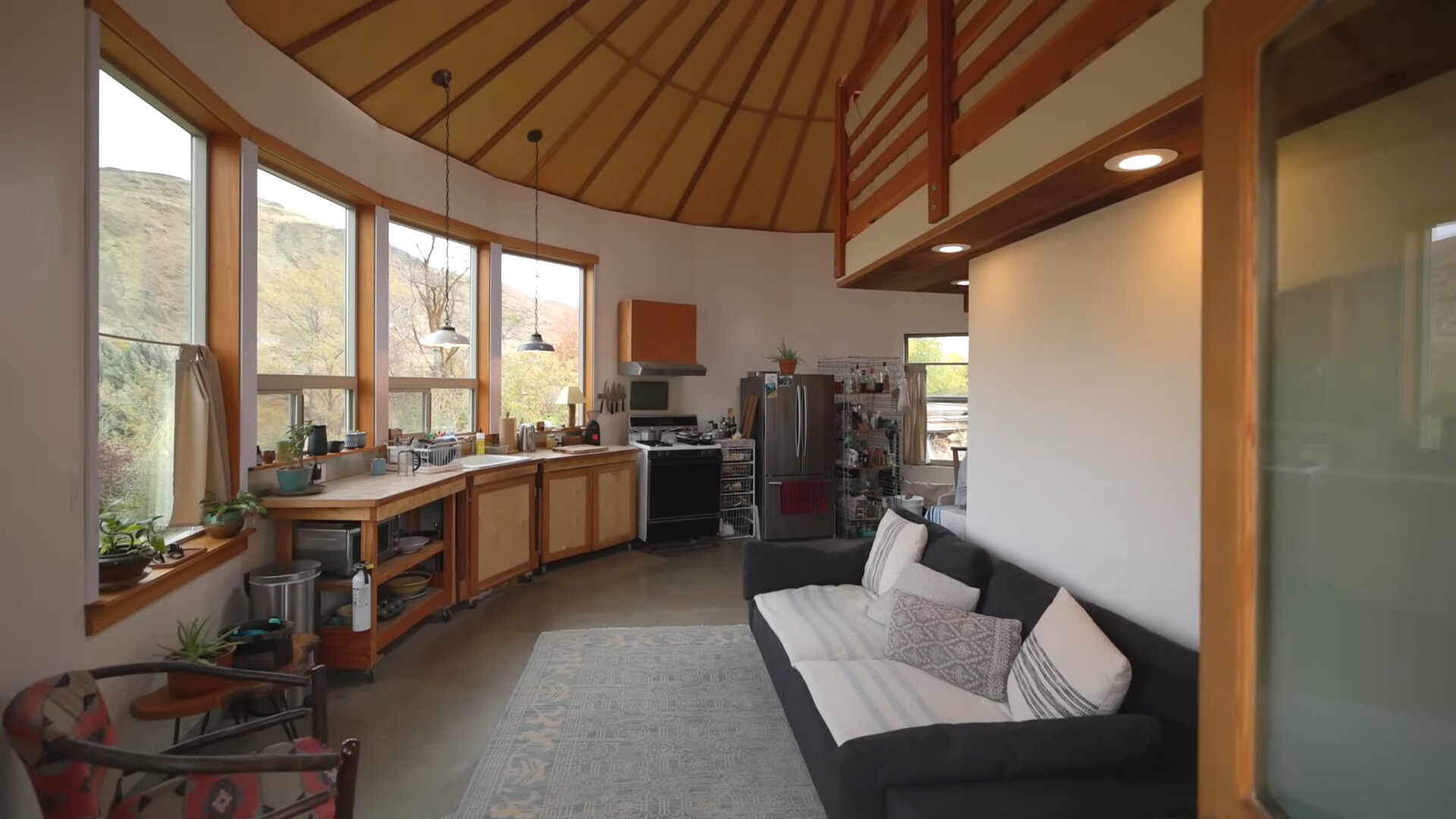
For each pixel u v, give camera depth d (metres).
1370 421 0.84
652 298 6.34
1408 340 0.80
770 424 6.16
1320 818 0.86
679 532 5.89
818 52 4.91
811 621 2.81
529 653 3.47
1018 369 2.70
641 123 5.24
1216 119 0.92
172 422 2.66
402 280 4.43
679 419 6.44
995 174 2.04
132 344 2.45
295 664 2.48
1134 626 1.92
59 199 1.81
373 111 3.97
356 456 3.90
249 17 2.97
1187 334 1.88
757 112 5.41
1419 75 0.78
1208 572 0.95
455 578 4.11
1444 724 0.78
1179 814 1.43
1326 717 0.86
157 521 2.57
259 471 3.16
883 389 6.55
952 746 1.57
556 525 5.05
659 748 2.53
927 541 3.07
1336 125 0.83
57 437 1.79
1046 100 1.78
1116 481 2.16
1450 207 0.76
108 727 1.58
